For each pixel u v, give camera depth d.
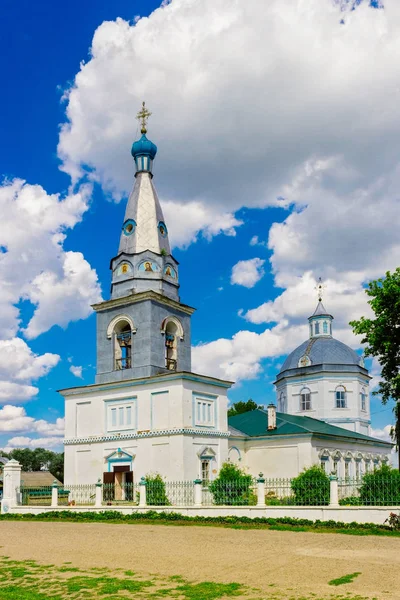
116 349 42.44
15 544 23.00
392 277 32.47
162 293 42.78
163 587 14.82
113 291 43.66
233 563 17.81
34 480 65.69
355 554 19.08
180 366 42.91
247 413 52.09
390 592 13.84
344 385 62.69
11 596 14.13
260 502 29.39
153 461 37.75
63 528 28.30
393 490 27.69
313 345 65.44
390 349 32.19
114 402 40.47
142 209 44.84
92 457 40.41
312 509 27.61
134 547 21.45
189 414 37.94
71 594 14.28
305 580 15.26
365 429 63.12
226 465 39.31
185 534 24.97
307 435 42.53
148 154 46.75
